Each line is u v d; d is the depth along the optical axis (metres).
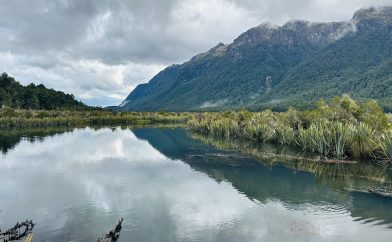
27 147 51.47
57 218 20.45
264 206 22.20
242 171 33.00
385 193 24.52
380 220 19.27
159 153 45.69
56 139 63.16
